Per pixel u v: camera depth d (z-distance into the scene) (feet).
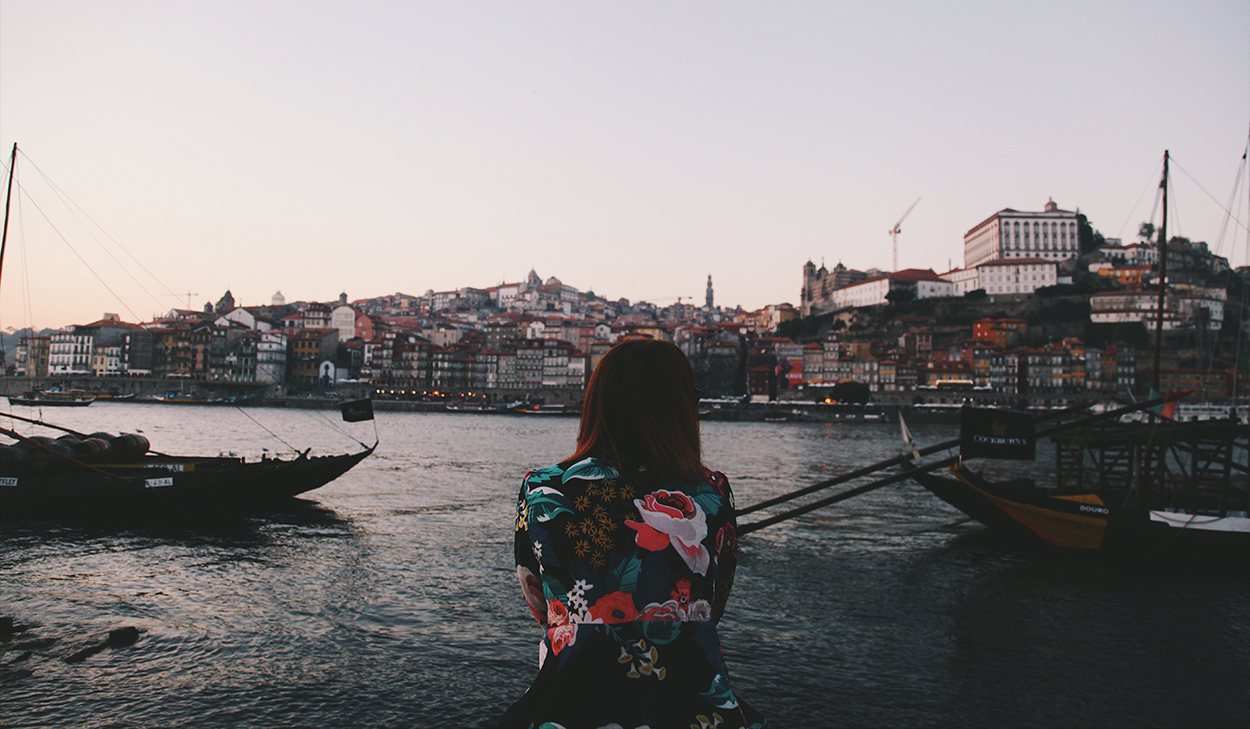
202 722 34.78
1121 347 578.66
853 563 72.74
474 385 650.02
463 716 36.50
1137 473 95.61
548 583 7.72
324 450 207.41
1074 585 66.59
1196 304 623.36
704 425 477.77
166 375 604.08
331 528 83.61
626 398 8.19
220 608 52.08
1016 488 92.43
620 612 7.54
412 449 220.64
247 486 86.33
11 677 38.65
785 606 57.77
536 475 8.27
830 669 44.78
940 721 38.06
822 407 562.25
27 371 654.94
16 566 62.49
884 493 124.98
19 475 83.82
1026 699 41.06
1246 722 38.75
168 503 84.28
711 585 7.91
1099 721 38.55
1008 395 569.64
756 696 40.52
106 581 58.49
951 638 51.19
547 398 609.01
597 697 7.38
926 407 550.36
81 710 35.40
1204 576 70.74
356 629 48.47
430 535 80.79
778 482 149.18
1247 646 50.83
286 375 627.46
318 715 36.01
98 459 90.38
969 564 73.51
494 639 47.19
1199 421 92.58
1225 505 92.12
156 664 41.39
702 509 8.04
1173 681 44.19
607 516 7.76
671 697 7.45
